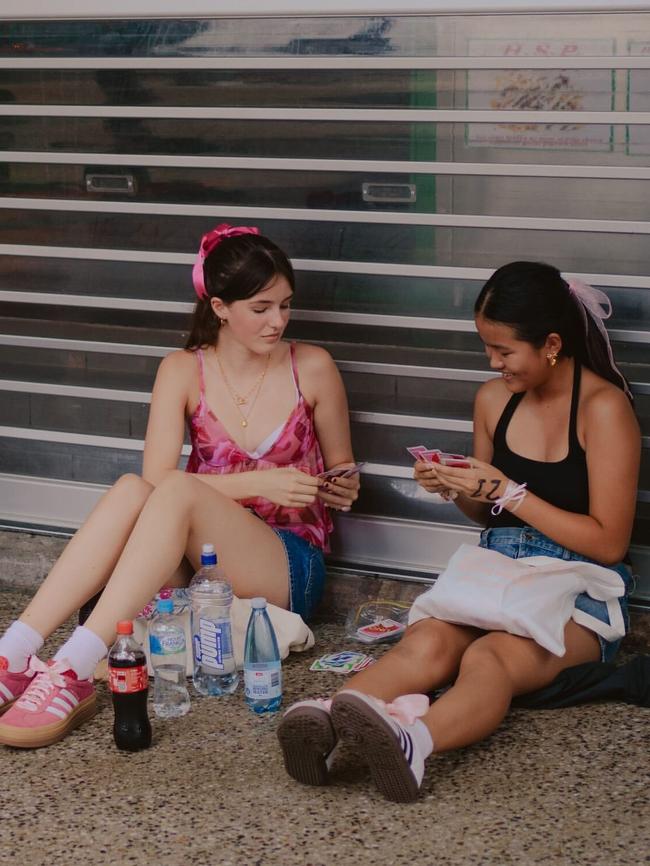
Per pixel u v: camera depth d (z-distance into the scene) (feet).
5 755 10.47
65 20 13.65
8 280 14.62
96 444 14.64
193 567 12.33
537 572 10.86
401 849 8.84
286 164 13.17
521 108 12.25
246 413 12.72
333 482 12.52
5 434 15.05
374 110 12.76
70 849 8.98
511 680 10.39
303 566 12.48
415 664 10.55
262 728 10.88
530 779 9.83
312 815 9.34
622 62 11.80
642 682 11.09
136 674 10.37
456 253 12.80
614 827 9.09
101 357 14.42
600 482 10.93
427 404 13.32
